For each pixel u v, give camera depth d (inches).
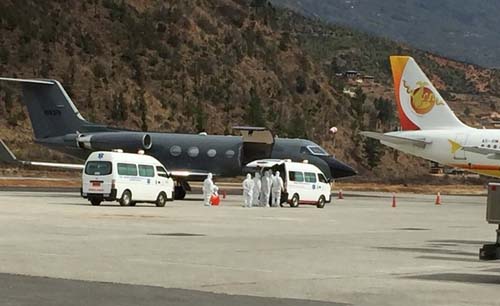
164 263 832.3
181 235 1149.7
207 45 5511.8
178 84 5108.3
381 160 5172.2
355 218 1689.2
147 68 5147.6
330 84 5797.2
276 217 1627.7
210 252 946.7
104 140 2549.2
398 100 2967.5
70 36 5147.6
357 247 1062.4
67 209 1642.5
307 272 797.9
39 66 4845.0
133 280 708.7
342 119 5438.0
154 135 2527.1
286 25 6501.0
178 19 5575.8
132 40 5310.0
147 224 1325.0
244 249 991.0
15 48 4916.3
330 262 887.1
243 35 5743.1
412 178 4958.2
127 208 1753.2
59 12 5285.4
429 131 2893.7
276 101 5265.8
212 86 5172.2
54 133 2664.9
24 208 1649.9
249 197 2027.6
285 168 2097.7
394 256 969.5
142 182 1850.4
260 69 5477.4
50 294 615.8
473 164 2795.3
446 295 679.1
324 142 5007.4
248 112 5029.5
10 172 3875.5
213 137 2497.5
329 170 2454.5
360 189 3934.5
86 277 717.3
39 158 4136.3
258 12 6117.1
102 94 4798.2
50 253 887.7
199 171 2456.9
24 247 941.8
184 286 683.4
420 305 626.8
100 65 4997.5
